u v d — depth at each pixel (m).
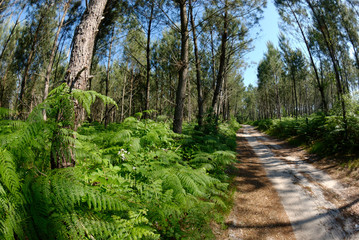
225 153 4.32
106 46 10.65
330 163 6.60
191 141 5.25
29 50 11.24
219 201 3.22
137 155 3.23
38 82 12.60
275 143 12.00
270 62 25.47
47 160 1.90
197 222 2.62
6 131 1.99
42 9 9.55
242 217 3.84
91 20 2.34
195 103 23.47
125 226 1.71
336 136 7.68
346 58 13.98
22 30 11.81
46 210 1.44
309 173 6.17
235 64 14.17
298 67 17.72
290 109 35.09
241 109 60.22
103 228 1.57
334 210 4.00
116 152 2.97
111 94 20.48
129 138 3.19
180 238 2.46
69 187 1.46
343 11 10.42
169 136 5.01
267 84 30.17
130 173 2.61
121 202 1.73
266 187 5.31
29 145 1.69
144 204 2.13
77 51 2.20
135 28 9.15
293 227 3.57
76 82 2.11
